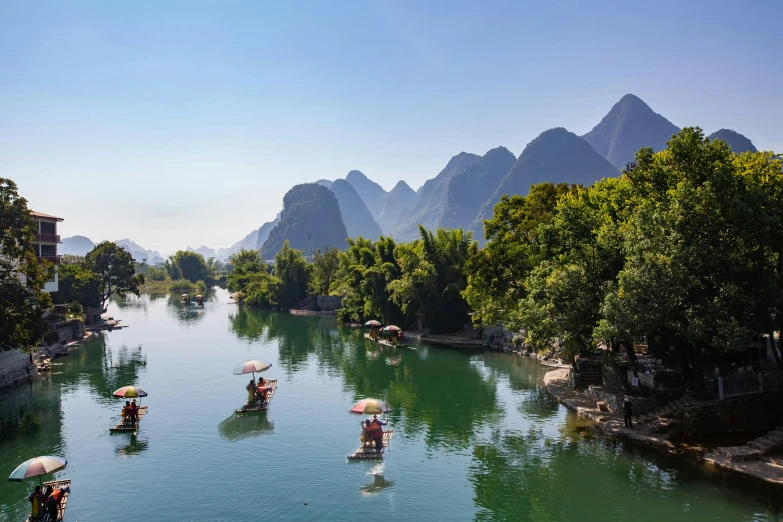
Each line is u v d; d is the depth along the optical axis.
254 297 150.62
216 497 27.70
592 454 31.48
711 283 31.31
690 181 32.34
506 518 25.05
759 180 32.25
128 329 98.50
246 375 56.41
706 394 33.56
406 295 83.62
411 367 59.53
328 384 51.84
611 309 31.91
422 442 35.16
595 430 35.53
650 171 34.69
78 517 25.92
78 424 40.28
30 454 34.19
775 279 29.41
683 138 32.62
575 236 38.44
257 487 28.83
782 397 33.03
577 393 44.50
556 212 50.56
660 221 32.28
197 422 40.22
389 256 98.62
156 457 33.34
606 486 27.58
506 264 54.62
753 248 30.28
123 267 111.88
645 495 26.25
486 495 27.39
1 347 45.62
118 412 43.47
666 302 29.86
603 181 47.38
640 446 31.91
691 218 30.94
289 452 33.88
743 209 28.94
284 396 47.44
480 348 72.25
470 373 56.00
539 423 38.09
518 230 54.91
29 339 46.88
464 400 45.28
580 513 25.12
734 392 32.91
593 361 47.78
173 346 77.06
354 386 50.91
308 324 106.38
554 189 54.12
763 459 28.20
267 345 77.50
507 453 32.72
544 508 25.78
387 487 28.61
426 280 82.00
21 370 56.66
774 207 30.38
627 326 30.72
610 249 36.31
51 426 39.88
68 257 126.00
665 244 31.88
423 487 28.50
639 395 36.34
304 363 62.78
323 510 26.16
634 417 35.44
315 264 144.00
